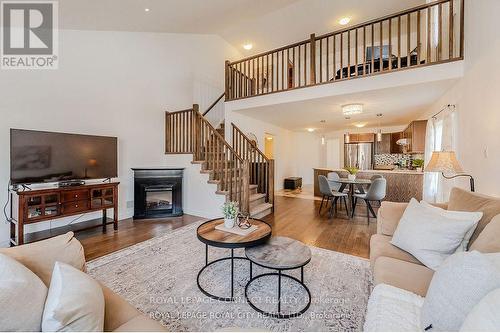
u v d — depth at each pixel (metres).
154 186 4.30
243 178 4.08
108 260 2.55
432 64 3.10
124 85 4.33
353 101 4.18
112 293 1.33
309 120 6.25
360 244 3.12
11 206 2.96
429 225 1.67
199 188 4.46
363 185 5.27
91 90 3.87
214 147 4.47
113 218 3.90
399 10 4.77
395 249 1.83
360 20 5.14
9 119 3.04
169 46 5.08
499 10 2.09
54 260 1.22
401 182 5.22
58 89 3.48
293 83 5.46
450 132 3.35
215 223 2.52
